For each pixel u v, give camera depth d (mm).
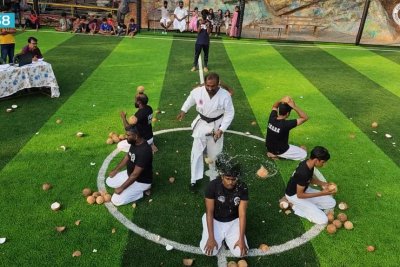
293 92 10891
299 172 5137
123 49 15039
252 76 12305
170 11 21953
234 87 11094
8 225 4996
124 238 4887
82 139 7391
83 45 15359
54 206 5316
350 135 8164
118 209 5422
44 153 6797
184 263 4504
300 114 6578
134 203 5547
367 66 14352
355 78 12617
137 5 18297
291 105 6562
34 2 18141
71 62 12703
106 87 10461
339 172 6703
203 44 12062
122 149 6961
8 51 11164
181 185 6066
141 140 5293
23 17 18875
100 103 9281
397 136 8242
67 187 5863
